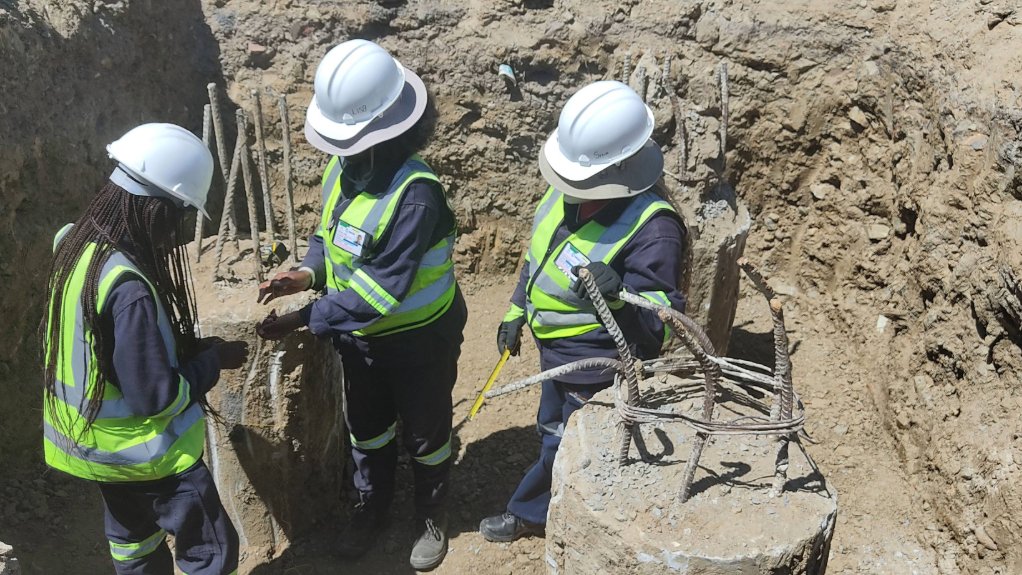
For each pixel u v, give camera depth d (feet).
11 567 9.13
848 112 16.24
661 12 16.38
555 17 16.39
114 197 8.80
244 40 16.47
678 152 14.16
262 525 12.79
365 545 12.78
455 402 15.40
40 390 13.29
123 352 8.72
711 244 13.47
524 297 11.98
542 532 13.11
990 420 12.15
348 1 16.30
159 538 10.84
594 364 9.18
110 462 9.42
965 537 12.07
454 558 12.84
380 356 11.30
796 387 15.57
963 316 12.84
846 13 15.90
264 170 12.02
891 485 13.67
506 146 16.92
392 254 10.25
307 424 12.32
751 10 16.33
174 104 16.11
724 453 9.39
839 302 16.62
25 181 12.68
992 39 13.48
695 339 8.75
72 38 13.62
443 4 16.48
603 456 9.35
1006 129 12.14
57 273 8.97
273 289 10.92
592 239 10.37
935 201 13.67
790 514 8.66
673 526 8.55
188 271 10.12
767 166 17.15
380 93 9.89
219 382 11.57
